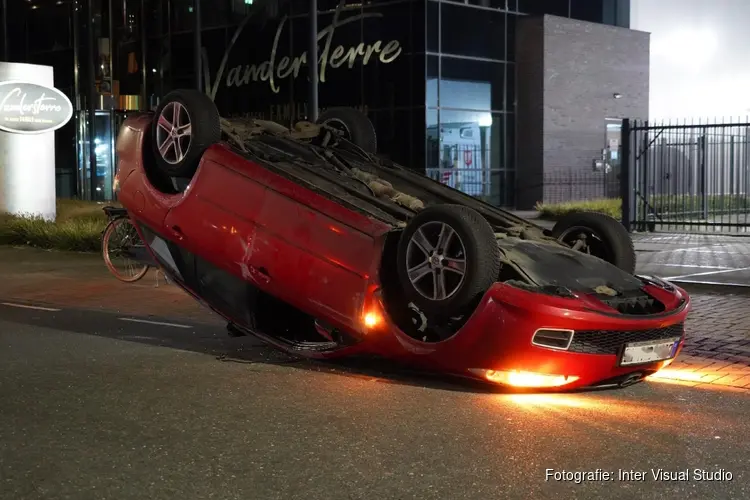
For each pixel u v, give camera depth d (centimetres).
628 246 769
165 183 870
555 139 3506
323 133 902
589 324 626
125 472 496
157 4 3812
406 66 3198
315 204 726
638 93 3834
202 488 470
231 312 821
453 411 622
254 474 492
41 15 4153
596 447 541
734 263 1587
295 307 762
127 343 884
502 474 491
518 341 628
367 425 587
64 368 766
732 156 2414
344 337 731
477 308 640
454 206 652
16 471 498
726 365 782
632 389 696
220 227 781
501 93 3444
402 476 488
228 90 3591
